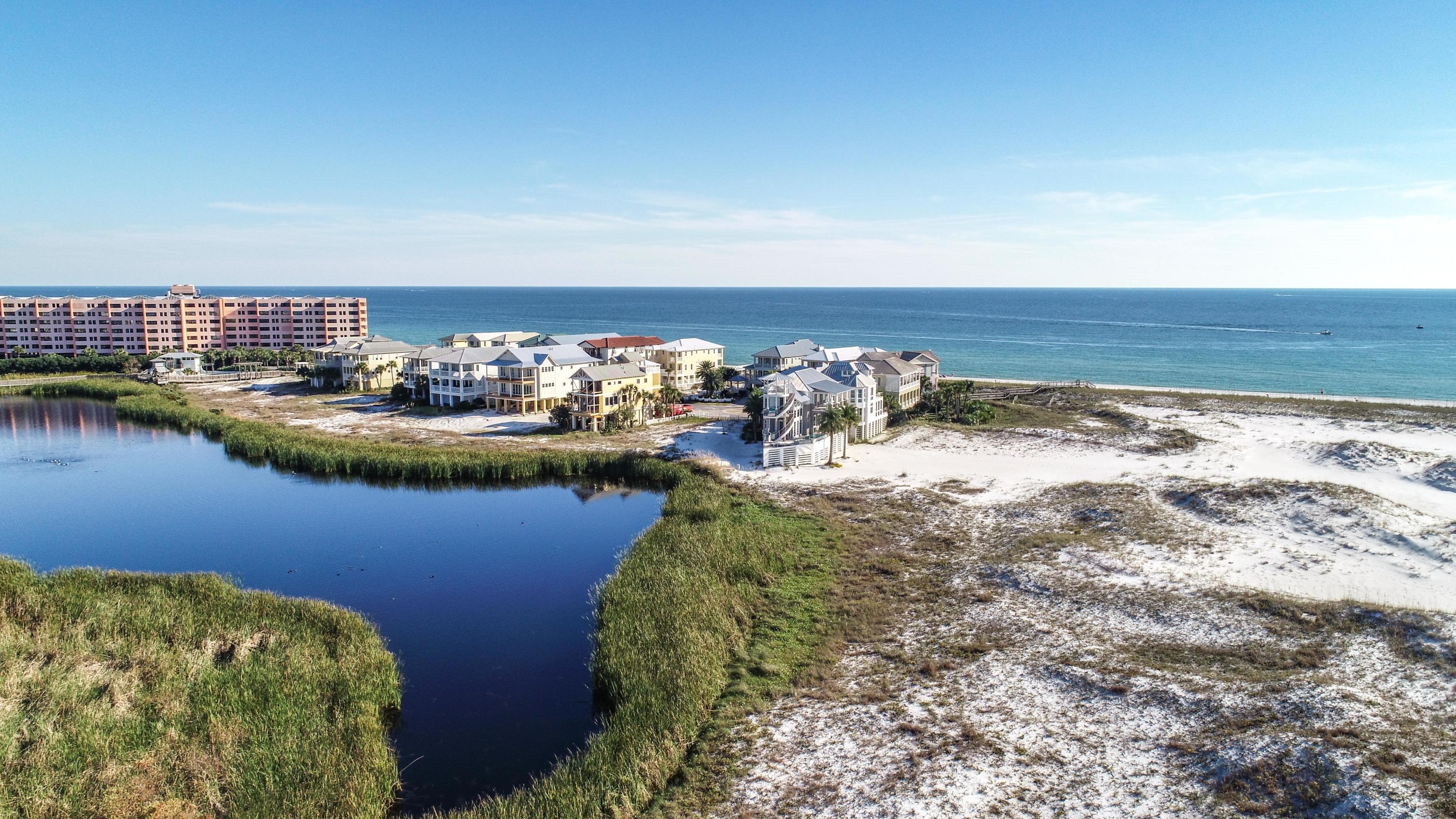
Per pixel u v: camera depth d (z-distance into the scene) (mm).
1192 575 52188
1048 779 32125
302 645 43562
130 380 159750
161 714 36688
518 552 64125
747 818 30531
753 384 141625
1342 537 57500
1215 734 34062
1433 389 147875
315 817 30188
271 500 79312
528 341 171000
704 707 38312
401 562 61938
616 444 98562
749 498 73562
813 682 40656
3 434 112562
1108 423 109125
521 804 31250
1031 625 46312
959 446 95438
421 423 114625
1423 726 33719
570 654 46281
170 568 60938
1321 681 38000
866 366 111562
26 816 29625
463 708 40188
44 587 50250
